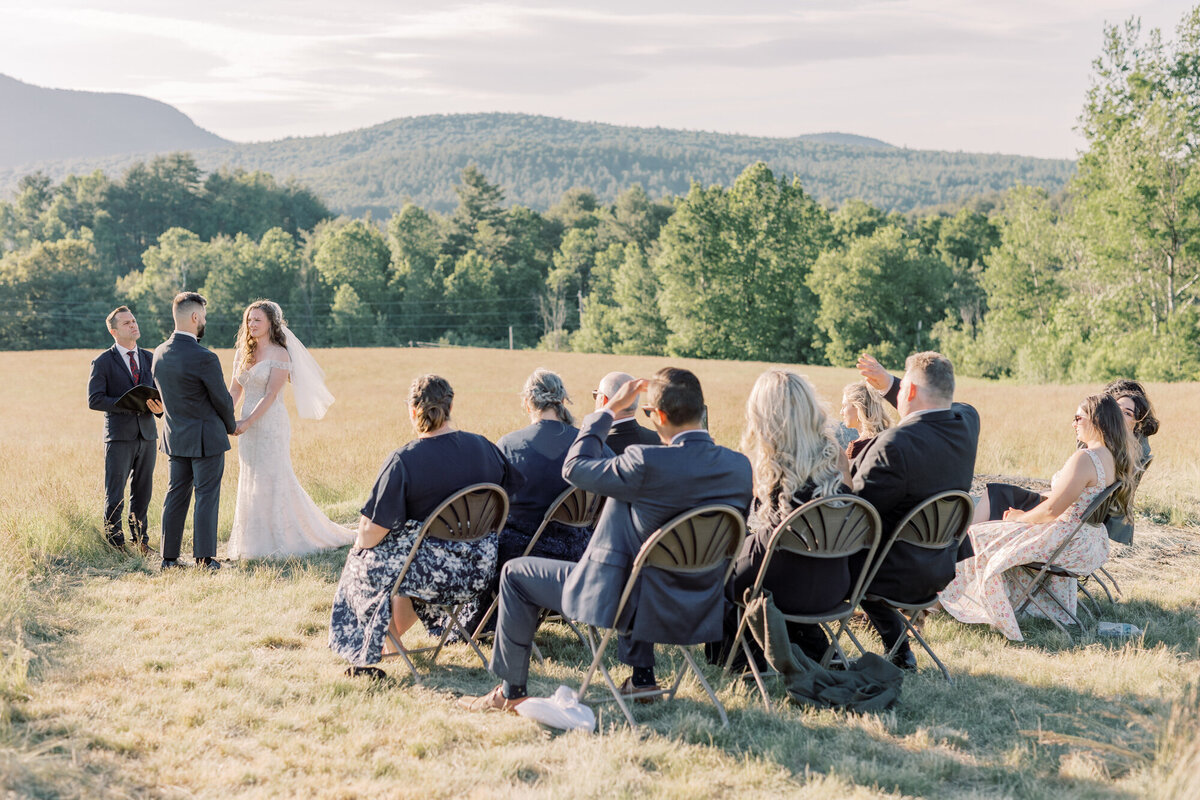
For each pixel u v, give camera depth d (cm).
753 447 410
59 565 630
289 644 481
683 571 368
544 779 335
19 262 9275
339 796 314
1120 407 527
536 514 468
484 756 347
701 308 6488
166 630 498
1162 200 3422
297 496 691
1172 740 343
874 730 381
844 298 6094
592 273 9881
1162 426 1421
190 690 408
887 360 5819
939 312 6216
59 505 709
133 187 14788
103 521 688
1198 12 3397
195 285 9931
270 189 16050
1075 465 507
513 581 394
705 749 357
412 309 9869
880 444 425
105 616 516
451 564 421
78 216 14400
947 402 432
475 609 479
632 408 478
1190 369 3259
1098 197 3566
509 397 2895
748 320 6500
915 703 411
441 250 10919
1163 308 3559
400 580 420
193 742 352
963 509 434
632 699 409
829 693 402
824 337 6316
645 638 369
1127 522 530
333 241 10006
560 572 386
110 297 9531
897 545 433
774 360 6500
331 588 588
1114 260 3550
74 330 9050
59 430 2355
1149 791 313
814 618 415
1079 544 517
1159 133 3388
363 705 397
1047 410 1880
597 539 379
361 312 9456
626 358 5191
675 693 411
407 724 381
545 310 9919
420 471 414
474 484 420
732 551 382
